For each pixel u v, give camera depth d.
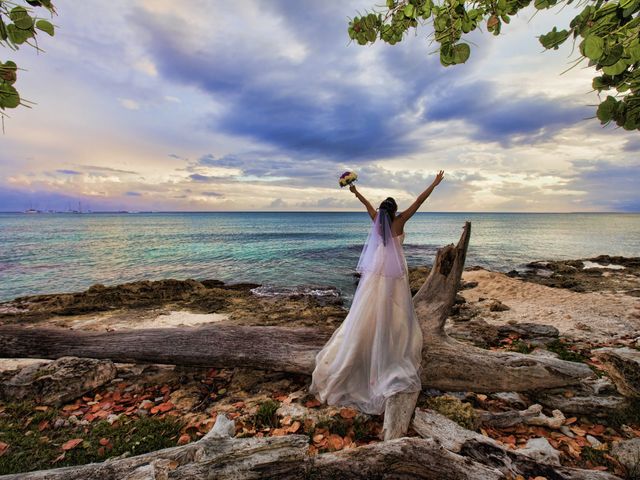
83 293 11.84
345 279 17.02
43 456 3.08
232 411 3.80
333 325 8.00
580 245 36.06
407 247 33.41
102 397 4.33
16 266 21.17
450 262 5.10
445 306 4.85
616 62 2.00
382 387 3.51
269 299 11.66
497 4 2.46
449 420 3.29
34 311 9.83
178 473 2.27
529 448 3.02
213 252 28.61
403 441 2.64
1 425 3.61
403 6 2.76
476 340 6.24
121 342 4.91
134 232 57.91
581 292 12.48
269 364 4.55
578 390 3.97
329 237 48.41
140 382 4.71
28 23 2.05
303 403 3.91
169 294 12.12
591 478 2.51
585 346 5.92
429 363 4.11
